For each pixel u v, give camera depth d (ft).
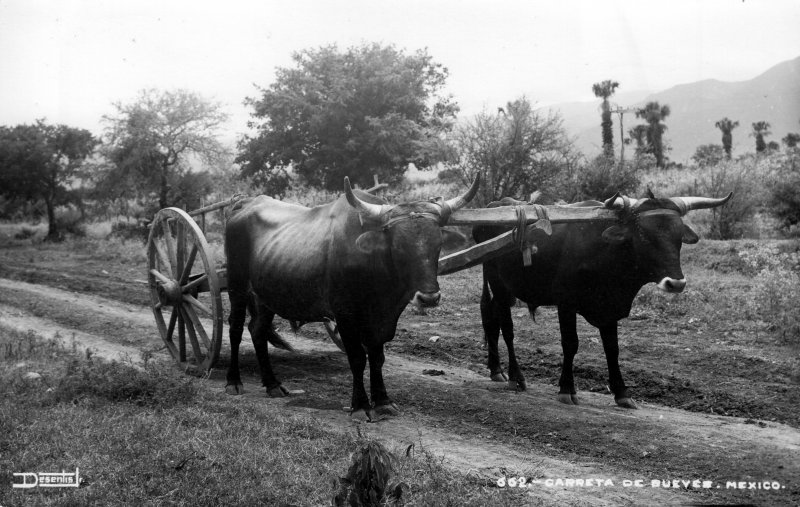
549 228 23.85
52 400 24.49
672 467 19.49
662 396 27.25
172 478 17.71
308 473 18.10
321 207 26.81
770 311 38.60
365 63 90.17
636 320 39.75
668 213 24.16
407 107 92.12
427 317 43.19
